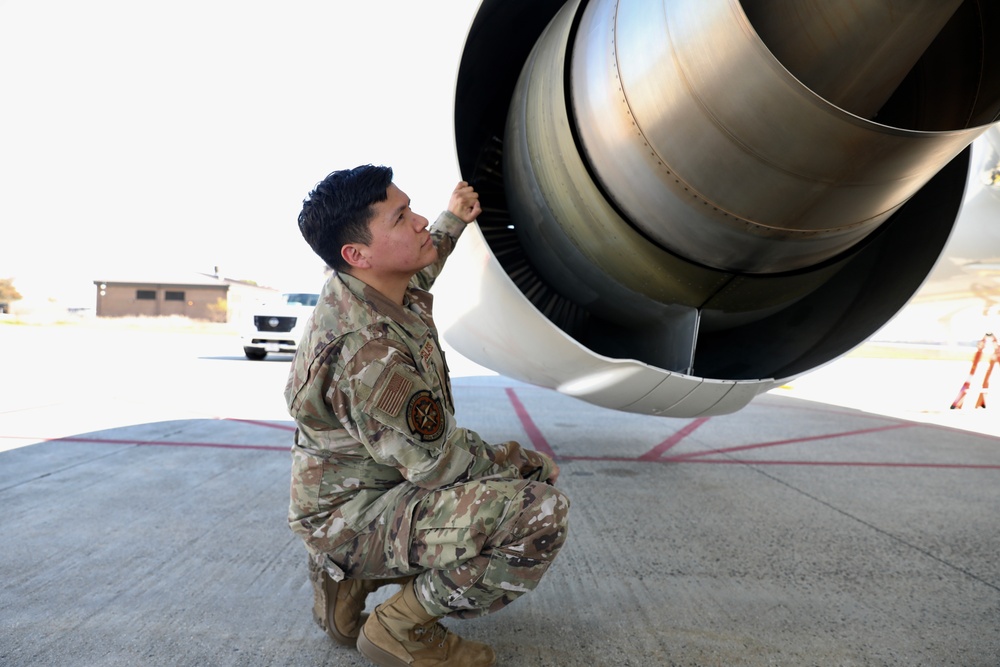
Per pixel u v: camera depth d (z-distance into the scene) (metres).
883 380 11.01
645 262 2.12
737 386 2.23
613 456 3.97
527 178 2.26
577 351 2.21
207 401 5.88
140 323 36.56
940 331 10.30
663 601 1.84
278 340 11.09
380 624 1.37
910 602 1.88
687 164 1.75
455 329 3.27
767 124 1.56
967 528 2.64
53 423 4.54
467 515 1.24
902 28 1.44
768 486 3.29
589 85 1.90
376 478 1.35
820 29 1.49
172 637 1.56
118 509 2.58
